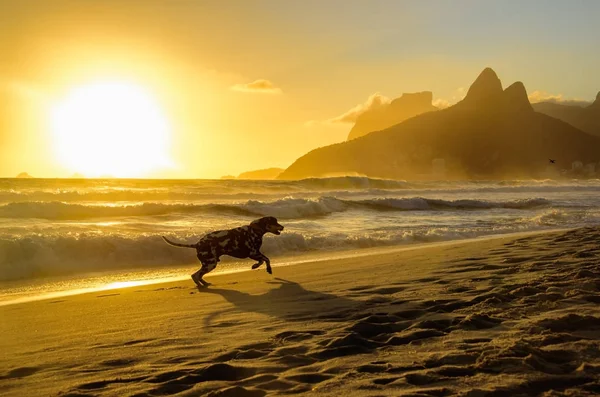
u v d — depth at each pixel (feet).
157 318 20.27
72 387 12.46
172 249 37.88
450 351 13.89
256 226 30.19
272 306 21.71
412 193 128.67
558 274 24.56
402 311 19.19
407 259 34.04
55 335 17.97
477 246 39.14
